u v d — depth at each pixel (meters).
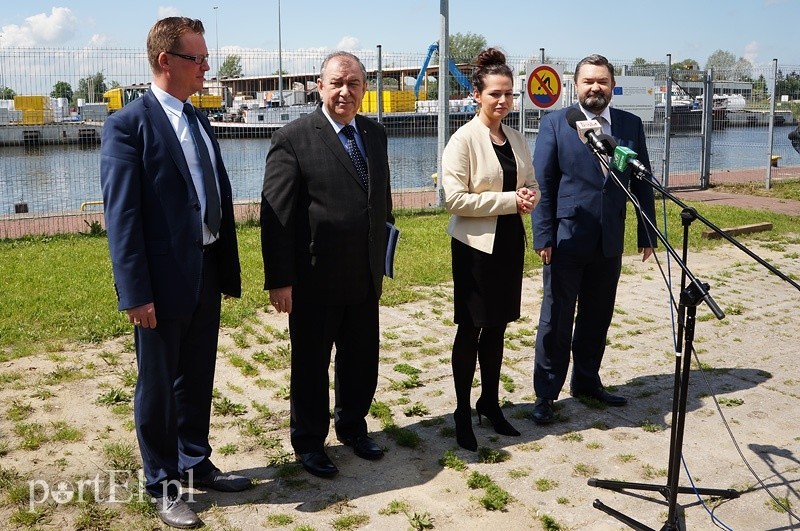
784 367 5.53
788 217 12.06
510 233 4.01
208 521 3.38
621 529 3.37
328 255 3.69
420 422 4.48
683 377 3.10
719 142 17.67
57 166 12.86
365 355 4.01
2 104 12.38
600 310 4.72
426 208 12.71
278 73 13.08
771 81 15.68
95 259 8.61
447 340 6.02
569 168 4.45
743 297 7.44
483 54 4.03
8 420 4.34
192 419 3.64
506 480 3.79
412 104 16.36
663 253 9.41
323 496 3.62
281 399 4.77
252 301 6.84
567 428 4.44
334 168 3.67
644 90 14.20
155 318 3.23
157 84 3.30
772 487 3.78
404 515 3.45
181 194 3.27
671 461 3.30
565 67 13.02
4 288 7.11
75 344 5.66
